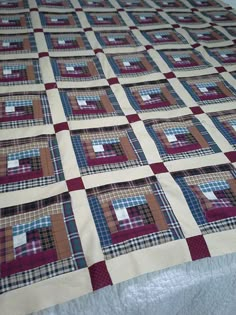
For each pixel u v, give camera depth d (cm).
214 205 64
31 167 71
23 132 81
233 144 81
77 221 60
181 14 154
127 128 84
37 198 64
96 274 52
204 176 71
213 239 58
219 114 91
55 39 124
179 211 62
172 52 121
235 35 138
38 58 111
